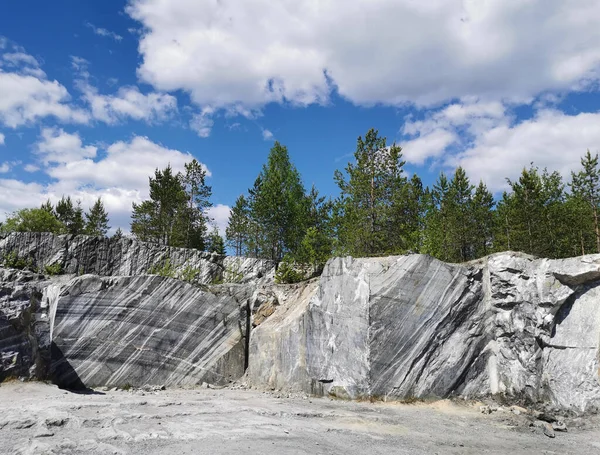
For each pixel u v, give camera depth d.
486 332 20.56
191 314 22.98
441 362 19.58
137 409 13.78
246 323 24.31
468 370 19.84
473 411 17.81
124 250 34.28
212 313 23.50
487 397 19.47
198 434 11.33
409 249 30.11
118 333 21.38
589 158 36.22
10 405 13.05
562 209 35.44
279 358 21.66
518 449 12.45
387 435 13.24
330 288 21.06
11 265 31.56
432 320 20.00
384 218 32.25
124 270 33.78
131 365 21.14
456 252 37.34
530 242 33.91
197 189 47.88
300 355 20.80
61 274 32.06
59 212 61.47
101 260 33.56
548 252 33.84
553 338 18.41
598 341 17.20
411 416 16.23
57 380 19.72
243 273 35.06
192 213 47.25
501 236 36.72
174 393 19.36
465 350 20.03
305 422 13.98
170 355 22.00
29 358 17.50
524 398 18.55
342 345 19.80
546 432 14.30
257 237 41.28
